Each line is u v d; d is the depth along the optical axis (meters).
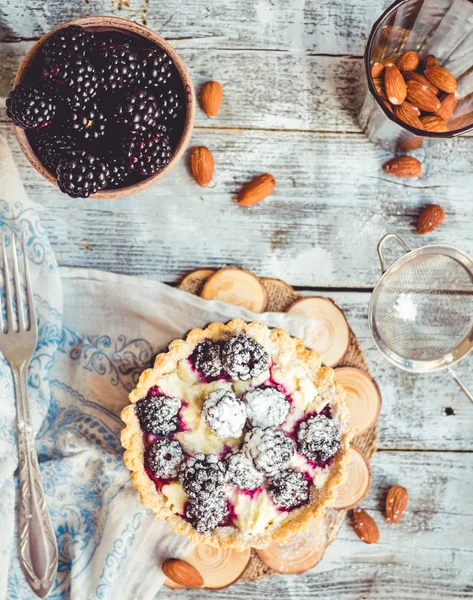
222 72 0.71
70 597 0.68
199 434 0.65
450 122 0.70
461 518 0.72
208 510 0.63
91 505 0.69
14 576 0.68
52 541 0.68
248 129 0.71
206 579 0.69
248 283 0.70
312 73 0.71
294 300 0.70
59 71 0.60
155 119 0.62
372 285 0.72
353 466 0.69
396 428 0.72
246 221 0.71
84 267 0.71
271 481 0.64
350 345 0.70
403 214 0.72
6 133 0.70
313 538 0.69
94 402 0.70
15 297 0.69
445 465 0.72
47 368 0.69
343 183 0.71
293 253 0.72
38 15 0.70
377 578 0.72
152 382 0.65
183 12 0.71
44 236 0.69
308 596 0.72
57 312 0.69
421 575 0.72
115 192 0.64
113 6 0.70
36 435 0.70
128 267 0.71
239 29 0.71
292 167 0.71
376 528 0.71
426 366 0.69
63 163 0.62
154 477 0.65
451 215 0.72
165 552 0.69
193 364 0.65
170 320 0.69
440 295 0.69
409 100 0.68
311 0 0.71
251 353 0.64
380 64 0.68
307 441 0.64
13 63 0.70
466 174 0.72
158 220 0.71
